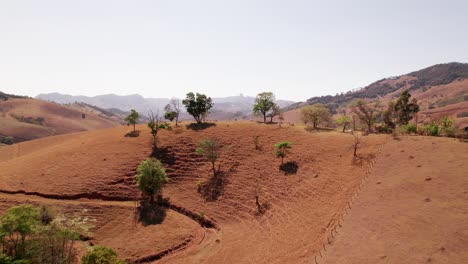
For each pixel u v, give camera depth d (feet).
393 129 278.26
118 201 234.17
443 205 136.15
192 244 188.65
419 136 231.50
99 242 189.26
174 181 259.60
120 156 282.36
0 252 135.44
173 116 361.71
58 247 142.61
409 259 108.99
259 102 364.38
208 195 241.35
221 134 319.27
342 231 141.38
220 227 208.23
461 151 183.93
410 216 134.72
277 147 258.16
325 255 126.31
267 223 196.03
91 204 220.02
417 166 180.14
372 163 204.33
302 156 256.93
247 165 266.16
